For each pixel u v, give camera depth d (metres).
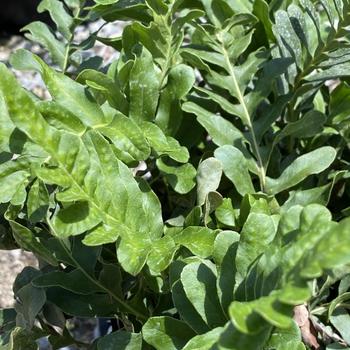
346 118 0.55
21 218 0.50
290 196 0.53
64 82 0.45
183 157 0.47
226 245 0.40
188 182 0.49
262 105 0.60
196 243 0.43
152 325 0.42
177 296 0.42
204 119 0.51
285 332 0.38
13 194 0.41
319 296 0.47
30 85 1.41
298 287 0.29
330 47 0.53
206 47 0.57
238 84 0.55
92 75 0.48
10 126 0.42
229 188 0.55
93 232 0.41
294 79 0.56
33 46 1.71
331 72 0.54
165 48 0.53
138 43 0.52
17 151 0.42
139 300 0.50
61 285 0.48
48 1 0.61
